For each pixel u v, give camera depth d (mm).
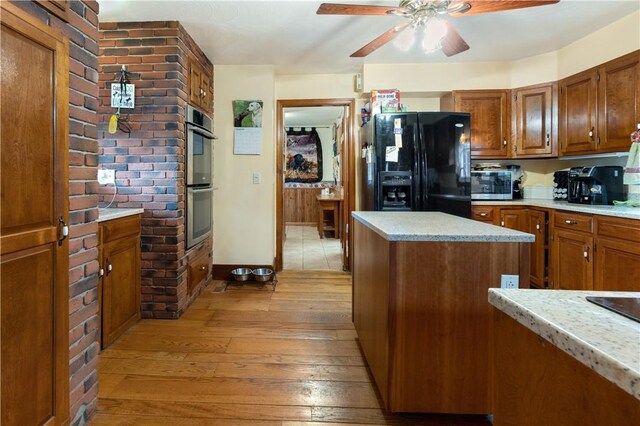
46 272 1312
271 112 3752
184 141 2855
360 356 2166
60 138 1363
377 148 3266
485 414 1579
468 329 1524
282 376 1942
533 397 636
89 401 1583
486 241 1501
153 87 2693
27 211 1216
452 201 3283
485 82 3727
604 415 479
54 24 1354
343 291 3428
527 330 654
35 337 1264
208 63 3537
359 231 2227
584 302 660
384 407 1687
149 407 1671
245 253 3826
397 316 1523
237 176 3789
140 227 2650
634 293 707
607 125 2859
